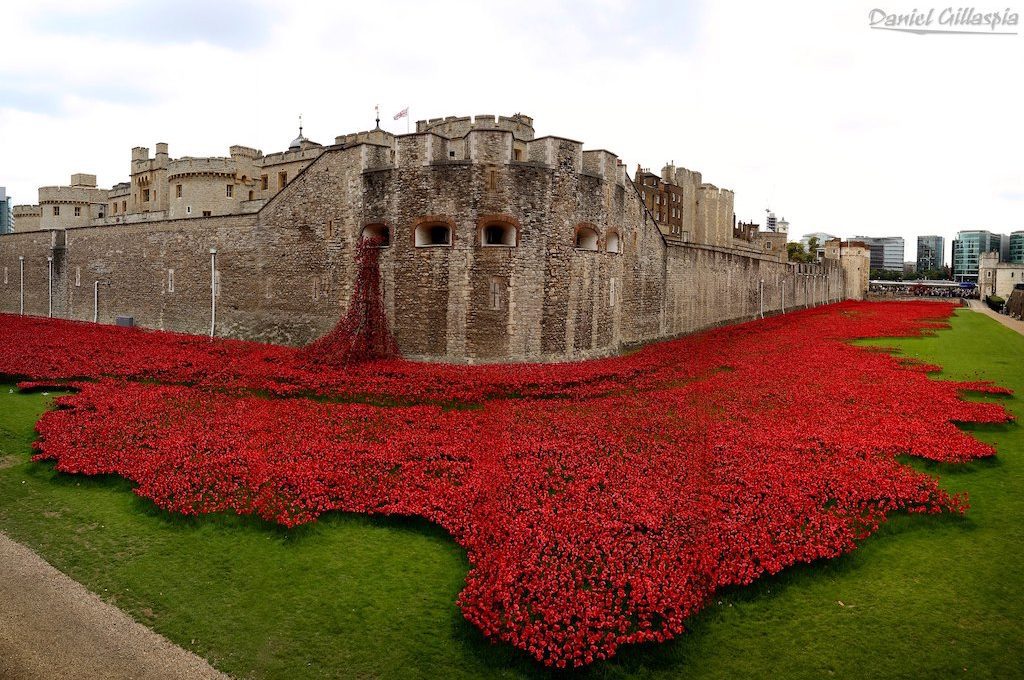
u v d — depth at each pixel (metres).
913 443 17.00
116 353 30.05
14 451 16.62
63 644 9.26
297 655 9.19
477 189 28.48
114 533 12.55
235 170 55.88
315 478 14.43
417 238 29.42
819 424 18.81
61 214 70.94
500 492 13.75
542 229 29.31
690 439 17.30
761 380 25.88
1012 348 36.69
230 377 24.77
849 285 112.44
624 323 37.47
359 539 12.48
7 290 59.25
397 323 30.02
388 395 22.27
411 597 10.60
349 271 31.45
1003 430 19.06
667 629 9.43
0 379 24.16
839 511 13.09
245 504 13.35
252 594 10.65
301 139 58.12
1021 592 10.55
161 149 63.47
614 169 33.28
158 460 15.38
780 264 69.44
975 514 13.39
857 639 9.48
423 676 8.82
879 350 35.62
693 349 36.25
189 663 8.97
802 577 11.06
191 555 11.81
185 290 41.25
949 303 94.56
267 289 35.97
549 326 29.89
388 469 15.16
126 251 46.00
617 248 34.22
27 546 12.02
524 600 9.98
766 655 9.19
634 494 13.45
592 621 9.48
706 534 11.80
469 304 28.83
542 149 29.42
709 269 50.19
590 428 18.27
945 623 9.79
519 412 20.16
